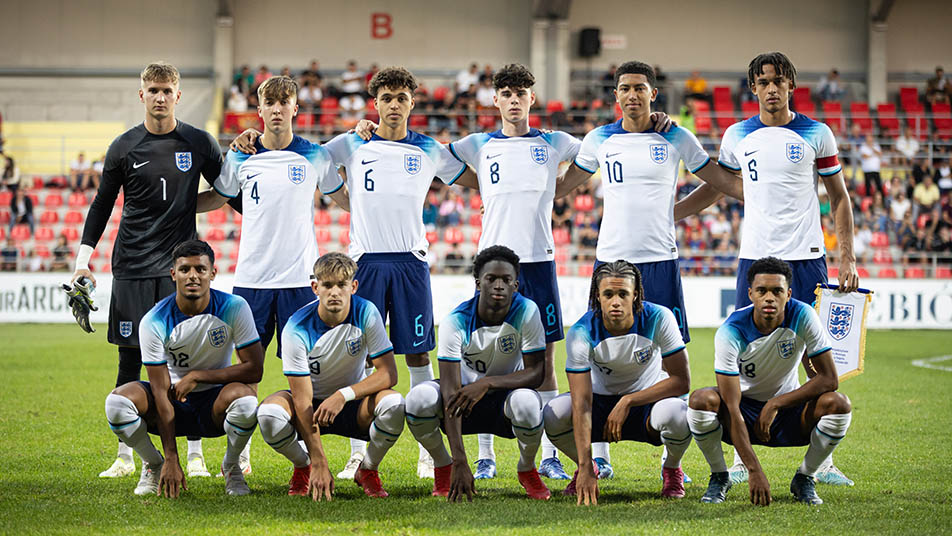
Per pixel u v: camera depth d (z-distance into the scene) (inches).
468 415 183.5
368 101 888.9
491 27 969.5
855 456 229.3
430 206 765.9
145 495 182.1
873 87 965.2
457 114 841.5
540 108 904.9
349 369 189.5
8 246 738.8
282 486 194.9
